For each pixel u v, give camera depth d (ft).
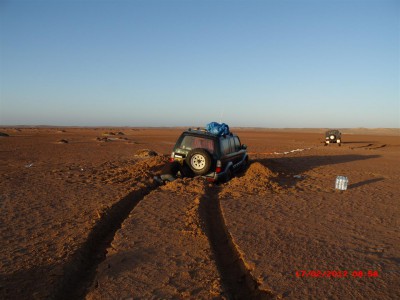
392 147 123.34
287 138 197.47
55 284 15.60
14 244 20.24
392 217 27.02
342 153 89.97
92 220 24.00
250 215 26.55
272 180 41.27
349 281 16.21
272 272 16.99
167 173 38.86
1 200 30.60
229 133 46.37
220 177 39.27
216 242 21.85
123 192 33.14
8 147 96.68
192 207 27.76
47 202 29.81
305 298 14.71
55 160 63.77
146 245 20.12
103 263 17.97
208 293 14.97
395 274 17.01
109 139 146.10
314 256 19.02
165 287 15.48
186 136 40.45
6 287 15.33
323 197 33.71
